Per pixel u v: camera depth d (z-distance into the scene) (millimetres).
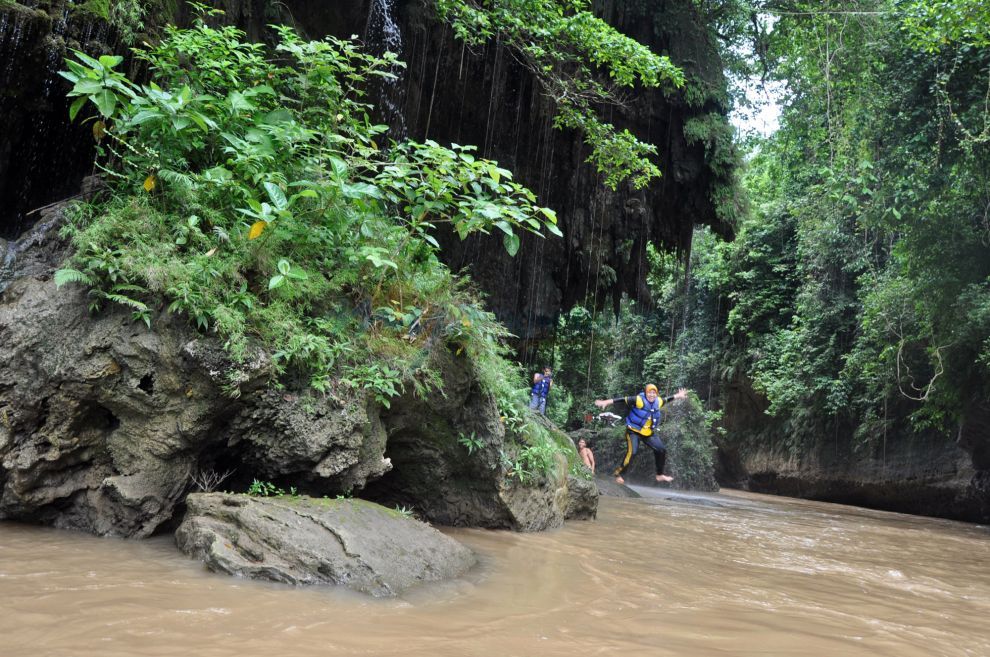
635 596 3938
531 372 20406
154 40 6453
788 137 17484
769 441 23547
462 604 3436
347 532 3818
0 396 4312
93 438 4457
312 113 5953
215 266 4574
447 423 5801
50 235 5020
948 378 15109
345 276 5117
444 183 5387
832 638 3330
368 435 4965
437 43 13250
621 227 16750
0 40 5305
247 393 4434
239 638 2576
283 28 5910
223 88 5711
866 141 14883
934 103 13805
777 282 23797
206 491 4586
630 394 29078
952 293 14531
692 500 13219
